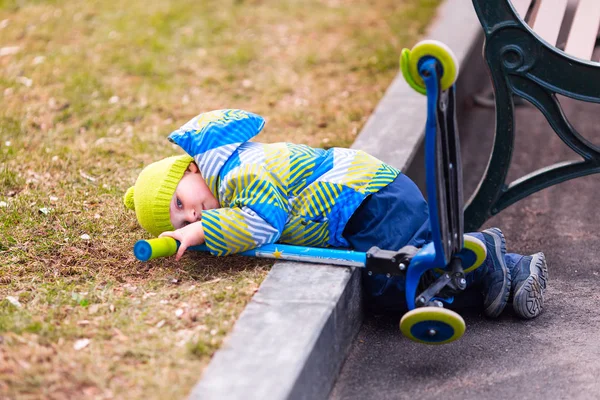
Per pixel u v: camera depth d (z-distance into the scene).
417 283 2.80
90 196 3.74
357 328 3.05
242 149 3.10
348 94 5.16
